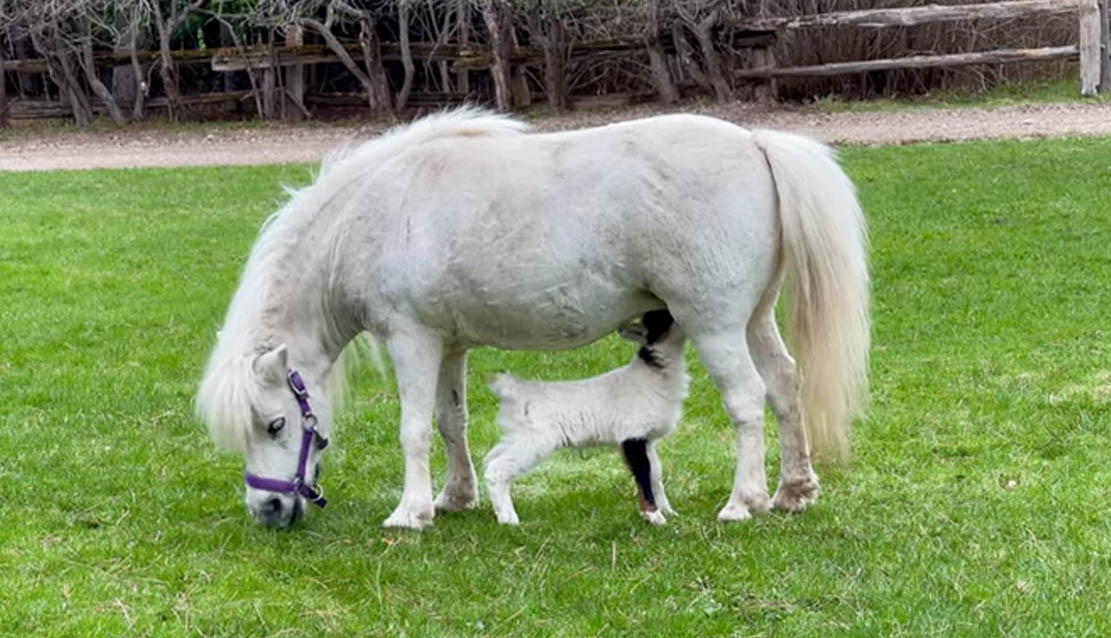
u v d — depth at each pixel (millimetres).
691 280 5379
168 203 15477
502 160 5516
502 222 5426
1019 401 7297
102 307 10547
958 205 13133
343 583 5102
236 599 4957
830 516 5707
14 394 8117
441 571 5184
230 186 16625
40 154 21031
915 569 5047
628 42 23062
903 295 9938
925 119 19703
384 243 5531
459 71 24000
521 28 24328
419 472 5699
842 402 5605
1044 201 13039
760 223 5398
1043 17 22000
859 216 5562
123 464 6777
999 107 20406
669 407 5660
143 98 24516
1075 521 5500
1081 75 20844
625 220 5367
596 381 5715
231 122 24234
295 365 5648
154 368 8789
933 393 7586
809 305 5496
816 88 22469
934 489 6059
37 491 6297
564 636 4594
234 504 6148
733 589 4930
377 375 8445
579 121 21531
